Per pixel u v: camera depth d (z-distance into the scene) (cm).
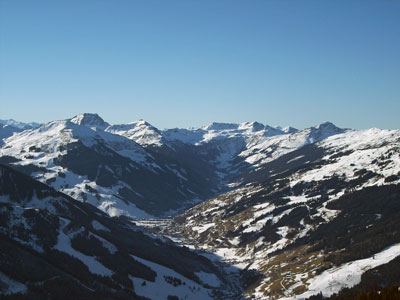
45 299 19150
